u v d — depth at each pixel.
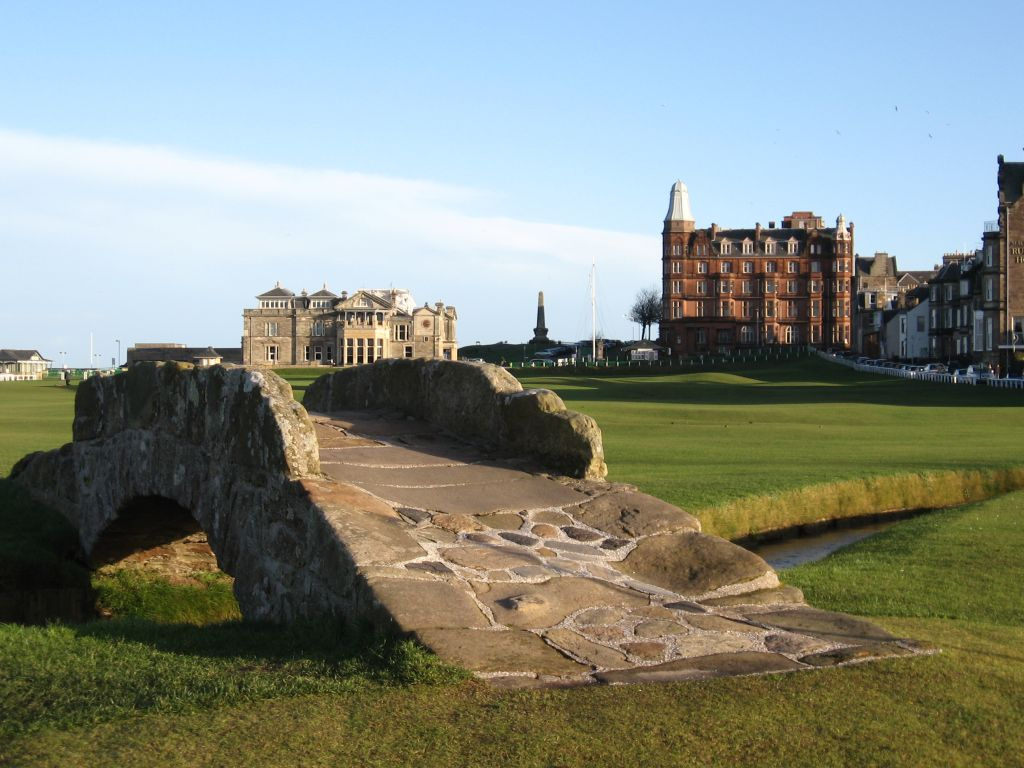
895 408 59.72
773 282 182.38
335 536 9.70
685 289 184.00
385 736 6.90
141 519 16.83
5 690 8.14
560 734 6.88
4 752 6.82
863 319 183.75
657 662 8.14
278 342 195.50
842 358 138.38
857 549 18.72
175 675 8.32
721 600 9.81
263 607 11.23
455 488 12.12
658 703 7.33
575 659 8.16
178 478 14.02
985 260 102.88
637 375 131.88
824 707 7.29
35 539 18.11
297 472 11.00
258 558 11.48
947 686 7.70
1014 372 98.50
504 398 13.91
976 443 38.31
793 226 193.25
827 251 182.62
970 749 6.73
